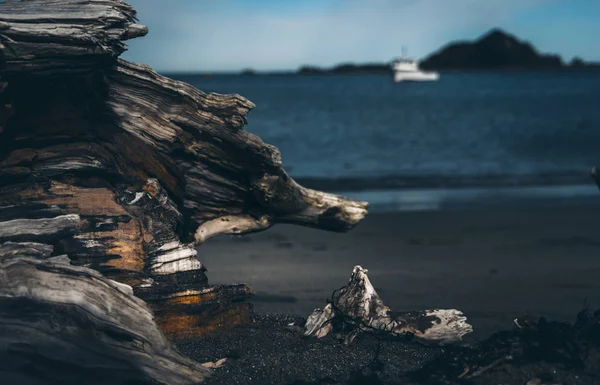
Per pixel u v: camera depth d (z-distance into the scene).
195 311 4.66
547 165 23.28
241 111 5.31
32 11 4.46
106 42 4.62
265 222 5.93
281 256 8.94
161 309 4.52
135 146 5.18
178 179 5.41
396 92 116.62
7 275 3.77
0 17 4.26
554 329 4.25
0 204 4.61
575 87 135.00
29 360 3.71
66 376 3.76
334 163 24.84
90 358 3.76
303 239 10.28
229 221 5.84
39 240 4.20
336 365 4.23
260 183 5.63
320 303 6.43
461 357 4.16
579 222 11.78
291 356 4.35
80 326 3.76
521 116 54.66
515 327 4.55
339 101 84.62
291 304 6.38
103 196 4.84
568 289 7.03
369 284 5.11
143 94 5.14
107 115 5.07
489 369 3.95
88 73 4.69
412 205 14.19
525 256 8.87
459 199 15.14
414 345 4.72
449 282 7.36
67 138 4.93
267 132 40.78
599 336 4.38
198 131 5.32
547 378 3.84
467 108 66.94
